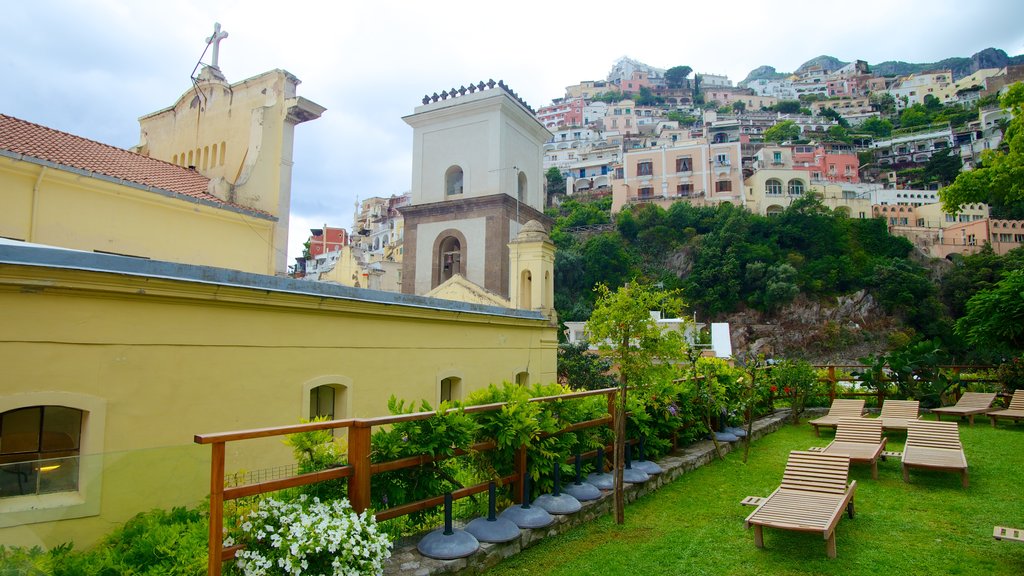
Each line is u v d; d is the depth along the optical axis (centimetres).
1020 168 1769
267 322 757
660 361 746
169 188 1284
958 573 543
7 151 964
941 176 10475
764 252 7912
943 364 1800
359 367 900
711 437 1118
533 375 1473
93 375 575
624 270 7694
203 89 1788
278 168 1593
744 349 7244
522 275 1859
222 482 355
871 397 1725
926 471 962
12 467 387
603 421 781
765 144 11050
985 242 8581
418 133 2778
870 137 12488
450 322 1133
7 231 980
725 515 714
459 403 605
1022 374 1661
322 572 377
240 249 1432
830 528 577
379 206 10875
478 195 2589
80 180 1075
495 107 2573
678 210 8494
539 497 657
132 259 611
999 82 13025
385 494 502
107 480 430
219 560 350
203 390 673
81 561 391
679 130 12562
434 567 466
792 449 1140
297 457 498
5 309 519
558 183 11362
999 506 757
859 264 8162
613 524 667
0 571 353
